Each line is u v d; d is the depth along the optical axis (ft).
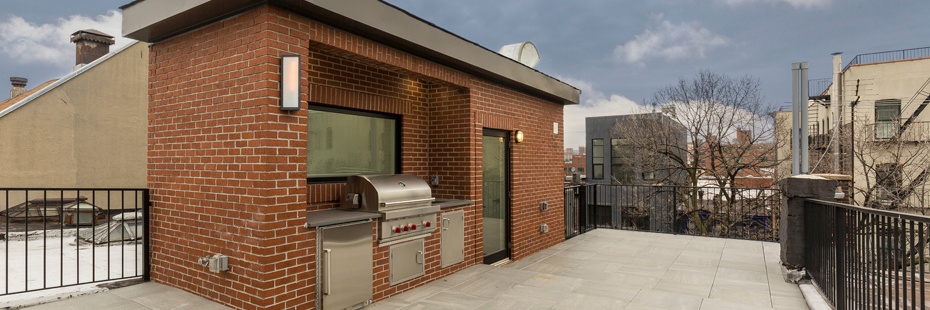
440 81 17.61
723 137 59.26
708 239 27.25
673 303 14.88
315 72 14.78
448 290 15.99
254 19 11.69
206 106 13.00
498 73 19.49
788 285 17.16
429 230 16.70
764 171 60.70
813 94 66.85
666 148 60.70
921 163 47.44
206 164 13.02
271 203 11.46
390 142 18.44
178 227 14.03
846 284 12.63
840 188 20.79
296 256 12.11
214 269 12.03
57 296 13.11
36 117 38.91
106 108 42.39
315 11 12.06
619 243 26.07
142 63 44.78
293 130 12.02
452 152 19.39
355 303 13.79
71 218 33.19
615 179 74.28
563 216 27.14
